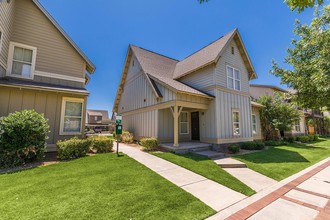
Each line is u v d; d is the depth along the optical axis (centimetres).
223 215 326
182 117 1246
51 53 898
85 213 303
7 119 575
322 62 536
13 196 356
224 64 1193
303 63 705
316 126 2669
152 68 1370
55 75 896
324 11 636
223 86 1149
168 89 1025
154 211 322
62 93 855
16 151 569
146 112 1256
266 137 1636
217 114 1074
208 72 1148
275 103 1612
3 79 732
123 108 1731
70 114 872
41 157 645
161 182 464
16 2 827
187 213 323
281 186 491
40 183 426
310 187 486
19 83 727
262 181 532
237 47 1334
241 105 1275
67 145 681
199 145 1009
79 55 983
